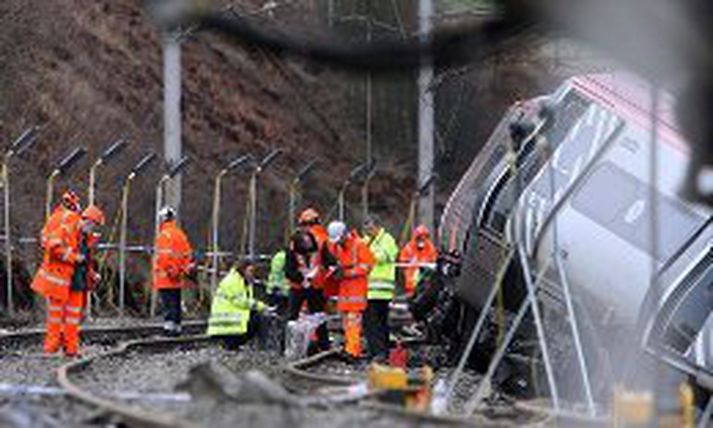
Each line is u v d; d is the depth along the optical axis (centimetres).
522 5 2116
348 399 3600
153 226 10038
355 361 5891
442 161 12438
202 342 6856
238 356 5947
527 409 4150
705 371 4172
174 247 6856
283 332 6394
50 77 10650
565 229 4800
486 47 2167
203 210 10825
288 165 12031
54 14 11069
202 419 3141
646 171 4662
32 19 10900
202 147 11544
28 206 9462
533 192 4966
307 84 12694
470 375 5503
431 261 7681
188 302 9094
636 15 2131
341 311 5947
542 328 4406
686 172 2991
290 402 3262
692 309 4309
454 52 2177
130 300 9281
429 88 5397
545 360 4150
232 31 2181
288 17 7044
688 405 3762
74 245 5488
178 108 8600
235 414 3156
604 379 4534
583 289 4703
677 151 4591
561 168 4956
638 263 4575
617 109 4822
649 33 2152
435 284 6244
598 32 2144
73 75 10831
